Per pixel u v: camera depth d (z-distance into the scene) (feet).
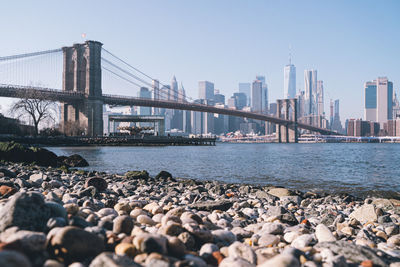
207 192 35.58
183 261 7.81
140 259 8.05
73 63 332.80
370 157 153.58
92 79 311.27
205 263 8.60
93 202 17.28
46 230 9.14
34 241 7.66
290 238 12.17
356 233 15.71
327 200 32.19
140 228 10.80
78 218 10.34
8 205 9.21
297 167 87.40
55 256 7.95
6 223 8.81
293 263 7.20
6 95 246.27
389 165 101.81
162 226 11.15
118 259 7.18
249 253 9.21
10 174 33.12
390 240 14.53
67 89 331.98
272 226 13.47
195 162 102.73
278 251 10.53
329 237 12.03
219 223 15.20
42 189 23.81
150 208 16.66
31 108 233.76
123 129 325.83
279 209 19.65
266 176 64.34
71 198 18.15
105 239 9.40
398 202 30.17
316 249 10.07
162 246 8.73
